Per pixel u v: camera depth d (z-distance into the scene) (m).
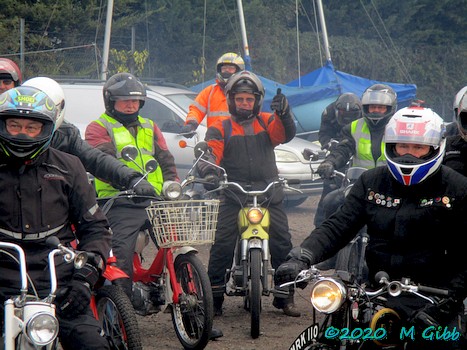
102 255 7.70
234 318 12.80
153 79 25.86
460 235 7.04
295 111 30.28
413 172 6.95
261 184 12.48
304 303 13.90
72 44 42.31
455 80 63.50
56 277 7.51
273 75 53.91
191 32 49.62
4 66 11.73
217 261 12.41
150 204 10.66
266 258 11.73
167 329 12.18
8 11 40.88
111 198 10.36
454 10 64.62
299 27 60.34
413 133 6.97
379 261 7.20
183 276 11.00
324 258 7.46
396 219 7.10
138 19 46.25
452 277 6.99
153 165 10.16
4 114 7.32
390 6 61.81
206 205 10.56
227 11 50.66
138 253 11.36
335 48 58.31
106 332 9.16
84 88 23.61
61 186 7.62
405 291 6.74
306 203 27.38
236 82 12.45
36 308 6.83
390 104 13.05
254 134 12.59
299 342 6.92
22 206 7.45
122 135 11.41
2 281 7.39
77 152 10.13
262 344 11.29
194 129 16.78
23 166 7.48
